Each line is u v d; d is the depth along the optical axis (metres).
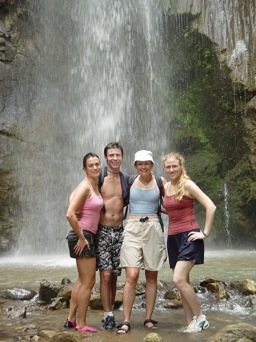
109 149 4.73
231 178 16.20
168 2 17.33
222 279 7.09
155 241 4.58
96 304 5.39
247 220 15.95
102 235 4.64
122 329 4.30
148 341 3.90
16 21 16.42
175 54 17.50
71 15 17.80
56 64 17.34
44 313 5.19
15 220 15.14
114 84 18.06
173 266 4.61
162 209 4.79
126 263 4.51
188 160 17.12
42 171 15.97
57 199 16.09
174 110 17.52
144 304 5.50
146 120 17.80
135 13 18.11
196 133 17.09
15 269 9.56
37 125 16.36
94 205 4.50
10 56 16.23
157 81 17.86
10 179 15.26
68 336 3.89
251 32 15.81
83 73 17.75
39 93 16.80
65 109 17.16
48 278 7.87
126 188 4.73
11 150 15.58
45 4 17.17
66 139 16.89
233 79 15.70
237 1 16.14
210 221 4.38
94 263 4.49
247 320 4.71
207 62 16.55
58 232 15.88
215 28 16.30
